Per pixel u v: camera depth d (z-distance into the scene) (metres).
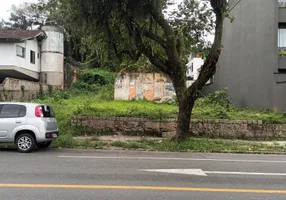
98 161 8.86
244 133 15.18
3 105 10.72
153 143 12.77
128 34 12.90
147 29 13.23
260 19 20.67
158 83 24.17
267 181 6.88
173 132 15.05
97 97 25.45
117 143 12.50
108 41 13.40
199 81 12.43
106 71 36.59
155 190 5.91
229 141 14.06
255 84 20.66
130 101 22.72
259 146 12.99
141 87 24.17
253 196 5.70
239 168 8.34
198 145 12.16
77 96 27.06
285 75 19.28
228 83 24.30
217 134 15.18
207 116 15.74
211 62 12.18
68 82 34.06
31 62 29.08
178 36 13.38
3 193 5.57
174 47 12.73
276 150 12.21
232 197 5.61
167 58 13.57
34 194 5.54
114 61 14.68
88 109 16.41
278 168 8.48
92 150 11.30
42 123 10.51
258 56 20.59
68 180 6.54
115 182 6.45
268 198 5.59
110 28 12.99
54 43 31.08
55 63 31.19
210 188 6.15
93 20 12.19
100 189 5.92
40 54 31.14
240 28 22.33
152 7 11.89
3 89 19.95
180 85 12.94
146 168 7.95
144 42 13.26
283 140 14.88
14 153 10.16
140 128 15.31
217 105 19.84
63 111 17.30
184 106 12.77
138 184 6.32
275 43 19.89
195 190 5.98
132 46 13.07
